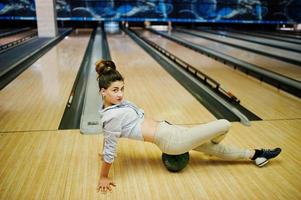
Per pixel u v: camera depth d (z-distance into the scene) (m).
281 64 5.25
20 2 10.81
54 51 6.27
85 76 4.31
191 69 4.84
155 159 2.00
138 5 11.88
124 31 11.55
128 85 3.81
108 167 1.62
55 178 1.75
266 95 3.48
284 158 2.03
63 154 2.03
